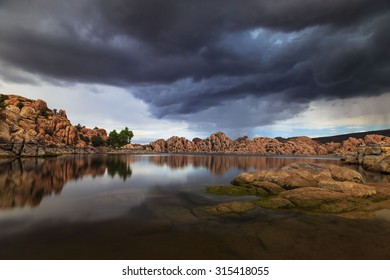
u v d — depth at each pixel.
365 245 12.66
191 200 23.61
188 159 114.19
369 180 40.31
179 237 13.62
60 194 25.89
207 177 43.59
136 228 15.09
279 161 110.81
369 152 70.75
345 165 73.00
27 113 108.62
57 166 54.41
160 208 20.25
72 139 144.62
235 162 95.75
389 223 16.34
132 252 11.68
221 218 17.27
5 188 28.00
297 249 12.14
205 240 13.22
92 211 19.12
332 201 20.64
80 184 32.94
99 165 63.09
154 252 11.69
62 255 11.31
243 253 11.64
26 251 11.67
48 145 107.12
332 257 11.30
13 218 17.00
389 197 23.38
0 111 85.12
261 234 14.16
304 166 35.12
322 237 13.73
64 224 15.77
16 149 75.94
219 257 11.21
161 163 80.31
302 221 16.66
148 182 36.12
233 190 27.22
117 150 181.12
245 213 18.50
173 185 33.31
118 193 26.98
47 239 13.18
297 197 21.17
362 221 16.72
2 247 12.07
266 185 27.03
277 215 18.03
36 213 18.34
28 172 42.00
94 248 12.09
